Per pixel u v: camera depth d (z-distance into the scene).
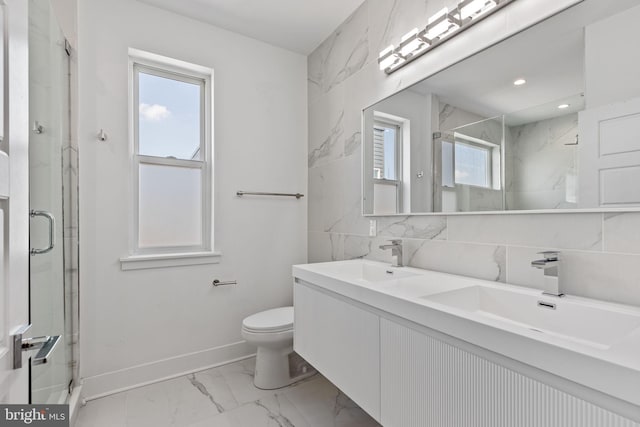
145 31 2.03
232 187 2.36
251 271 2.43
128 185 1.97
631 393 0.54
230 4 2.05
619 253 0.96
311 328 1.59
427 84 1.59
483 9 1.31
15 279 0.71
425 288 1.19
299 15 2.17
